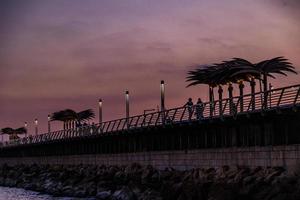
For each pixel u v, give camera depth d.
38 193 81.38
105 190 65.69
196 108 58.78
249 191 40.41
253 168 49.25
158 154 65.75
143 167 66.69
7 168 120.69
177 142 62.03
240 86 78.12
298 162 44.69
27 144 118.94
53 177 88.00
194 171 55.06
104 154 81.50
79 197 69.06
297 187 37.69
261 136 49.50
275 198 37.06
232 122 52.81
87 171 79.00
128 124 74.31
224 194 40.91
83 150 90.44
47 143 106.31
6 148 134.75
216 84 81.56
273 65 76.81
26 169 108.75
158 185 55.00
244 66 75.69
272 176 42.53
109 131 78.44
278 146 47.34
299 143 45.03
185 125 59.09
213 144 56.00
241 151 52.00
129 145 73.25
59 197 72.19
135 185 56.84
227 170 50.94
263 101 50.88
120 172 68.31
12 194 80.56
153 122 67.88
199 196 44.72
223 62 82.12
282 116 46.91
